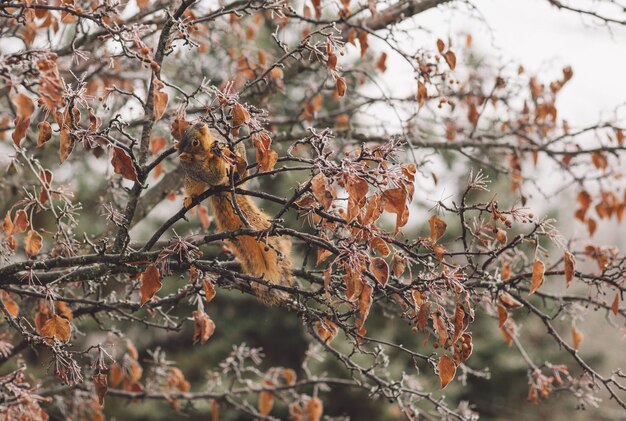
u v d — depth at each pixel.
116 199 4.62
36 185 4.99
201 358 11.95
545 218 3.13
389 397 3.93
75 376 3.18
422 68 4.09
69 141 2.80
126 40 3.03
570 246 4.16
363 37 4.35
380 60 4.91
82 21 4.23
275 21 4.37
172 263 3.05
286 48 3.26
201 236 3.00
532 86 5.03
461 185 9.17
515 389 11.53
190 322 11.77
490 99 5.25
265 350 12.19
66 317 3.80
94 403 4.92
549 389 4.24
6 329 4.38
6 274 3.16
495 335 11.60
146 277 2.92
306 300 3.15
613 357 11.96
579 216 4.98
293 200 2.77
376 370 4.57
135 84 5.43
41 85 2.47
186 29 3.14
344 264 2.65
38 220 9.64
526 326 11.79
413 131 5.13
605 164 4.98
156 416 10.85
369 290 2.63
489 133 5.48
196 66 5.54
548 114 5.12
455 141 5.29
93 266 3.22
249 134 2.76
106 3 3.09
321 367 10.83
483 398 11.55
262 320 12.05
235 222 3.37
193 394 4.99
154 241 3.05
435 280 2.80
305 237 2.79
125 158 2.89
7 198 4.84
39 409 3.47
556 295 4.12
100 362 3.37
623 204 4.95
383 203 2.57
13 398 3.31
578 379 4.22
